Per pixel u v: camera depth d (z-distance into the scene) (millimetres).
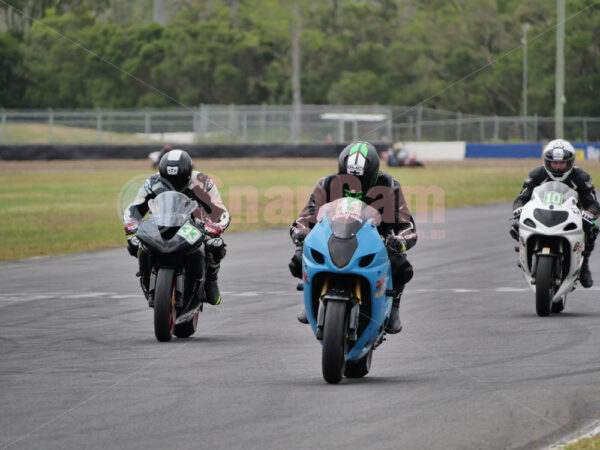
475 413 23016
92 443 20719
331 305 25609
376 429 21641
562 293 38188
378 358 30234
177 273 33469
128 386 26188
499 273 51156
